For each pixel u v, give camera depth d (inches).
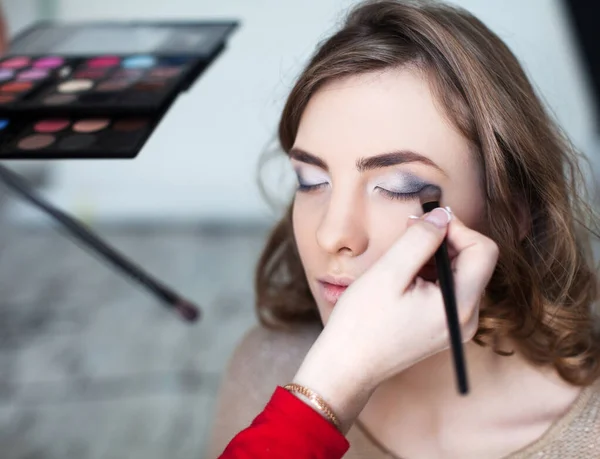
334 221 25.1
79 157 24.4
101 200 105.5
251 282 92.2
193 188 105.7
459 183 25.4
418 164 24.6
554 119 32.2
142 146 25.4
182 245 101.3
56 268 96.9
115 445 67.5
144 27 38.3
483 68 25.8
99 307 88.5
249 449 21.1
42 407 72.3
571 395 29.1
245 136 103.4
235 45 98.8
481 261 21.4
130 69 32.2
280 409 21.2
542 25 95.7
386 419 29.7
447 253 21.6
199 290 90.6
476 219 26.4
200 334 83.0
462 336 21.8
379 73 24.7
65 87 29.8
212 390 74.5
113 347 81.2
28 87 29.7
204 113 102.3
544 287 28.7
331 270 26.1
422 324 21.0
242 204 106.2
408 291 21.4
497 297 28.5
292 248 34.6
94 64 33.0
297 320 35.0
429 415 29.3
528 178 27.4
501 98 26.2
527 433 28.6
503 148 26.3
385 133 24.5
